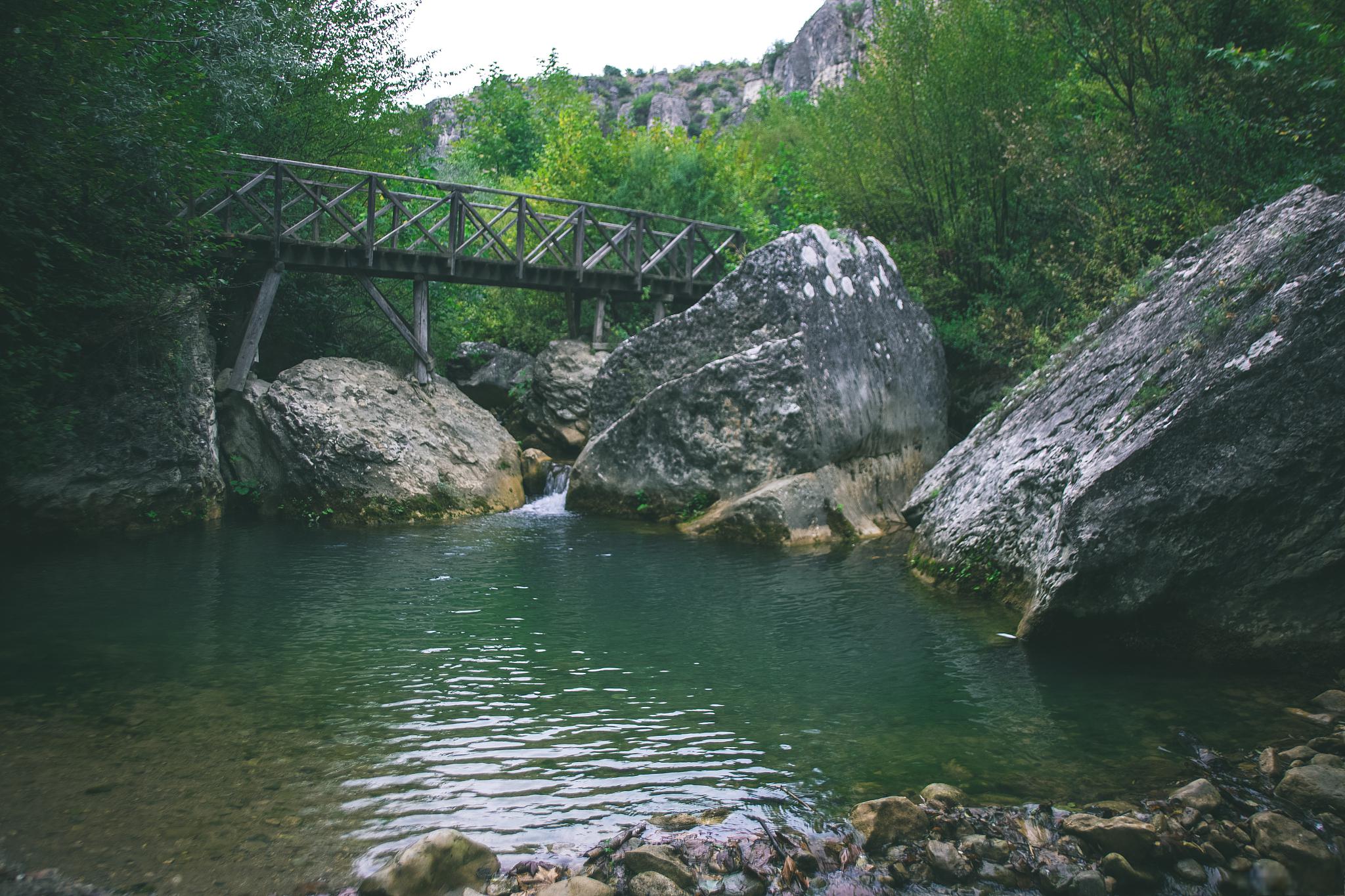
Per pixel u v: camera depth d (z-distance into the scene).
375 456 12.07
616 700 5.29
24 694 5.12
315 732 4.68
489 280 15.32
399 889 3.15
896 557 9.96
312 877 3.26
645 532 11.46
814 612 7.44
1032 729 4.80
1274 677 5.57
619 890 3.28
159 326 10.84
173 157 8.60
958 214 15.86
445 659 6.04
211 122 11.66
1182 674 5.69
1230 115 11.37
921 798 3.98
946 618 7.20
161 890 3.13
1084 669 5.86
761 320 12.13
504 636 6.64
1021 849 3.57
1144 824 3.67
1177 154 12.16
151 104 8.20
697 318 12.72
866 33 17.16
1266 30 12.09
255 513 12.02
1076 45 13.78
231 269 13.18
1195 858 3.52
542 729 4.81
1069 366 8.52
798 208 20.70
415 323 14.29
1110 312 8.60
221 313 13.29
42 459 9.07
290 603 7.46
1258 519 5.52
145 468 10.73
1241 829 3.69
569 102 37.81
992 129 14.99
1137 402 6.43
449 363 19.55
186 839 3.50
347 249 13.41
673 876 3.34
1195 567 5.70
